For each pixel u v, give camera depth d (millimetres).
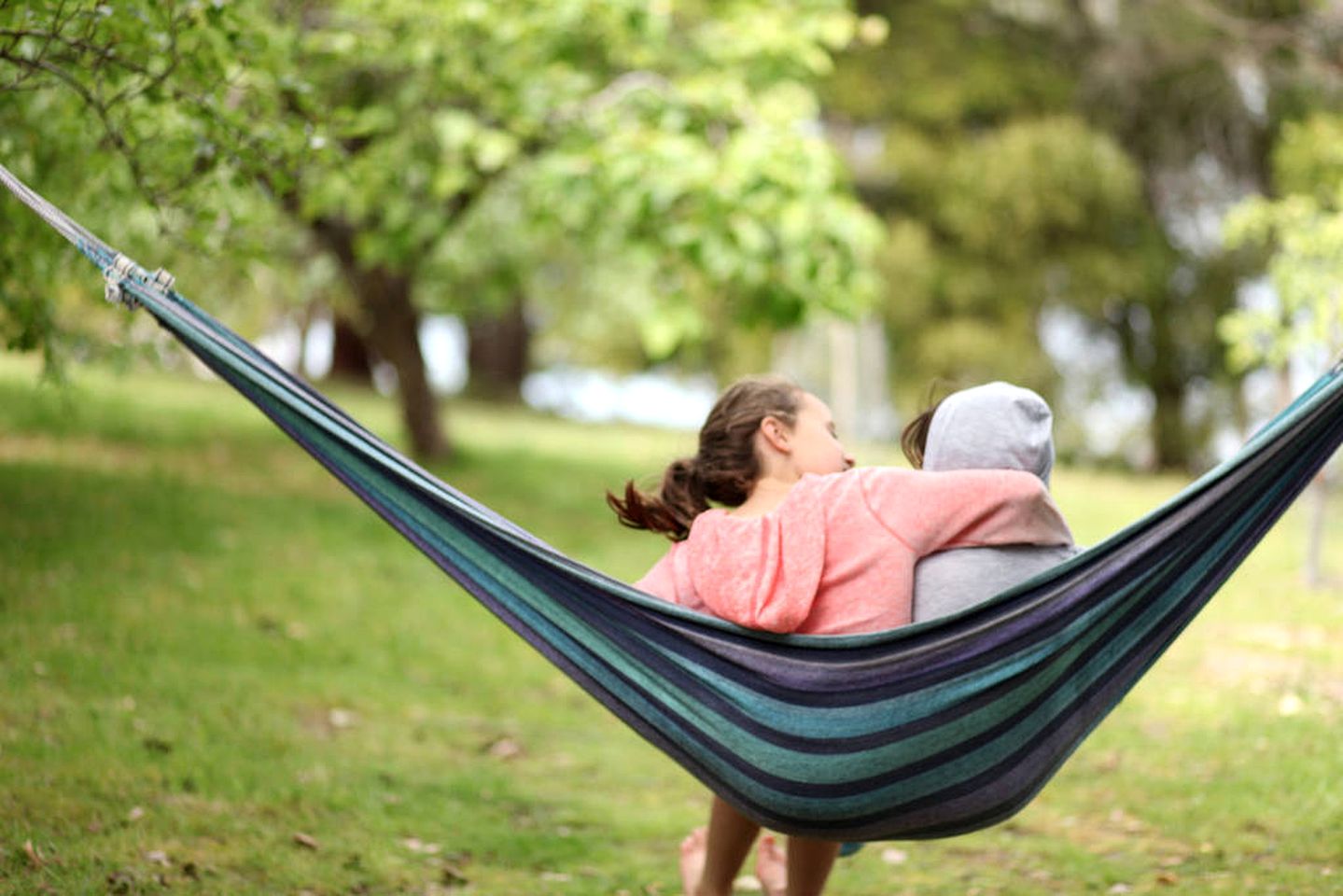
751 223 9953
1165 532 2992
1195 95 20828
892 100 20594
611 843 4840
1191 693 6582
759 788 3113
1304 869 4371
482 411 20438
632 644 3170
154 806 4543
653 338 11617
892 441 21891
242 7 4875
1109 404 23547
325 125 4562
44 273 6023
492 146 9852
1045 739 3086
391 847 4508
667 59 11242
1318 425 3074
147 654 6289
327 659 6828
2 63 4293
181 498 9562
